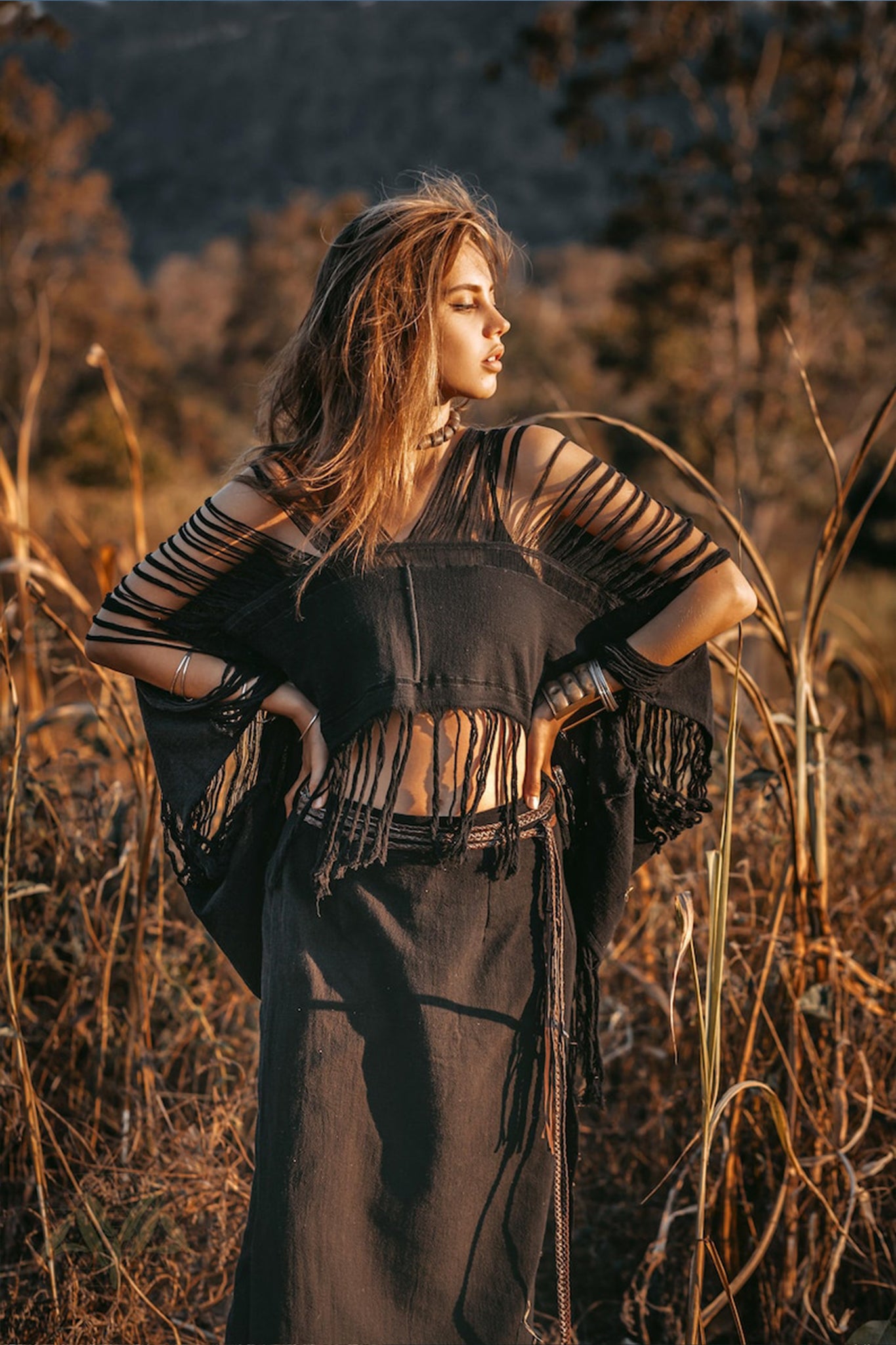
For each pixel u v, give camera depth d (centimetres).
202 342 4675
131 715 277
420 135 14400
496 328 190
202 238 12369
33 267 2306
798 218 1462
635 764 204
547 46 1551
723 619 188
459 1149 179
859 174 1501
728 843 174
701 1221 174
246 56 16338
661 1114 251
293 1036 179
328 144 14612
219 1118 242
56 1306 216
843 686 355
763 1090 185
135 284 3272
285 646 190
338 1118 176
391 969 179
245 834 203
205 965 275
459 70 15262
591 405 2211
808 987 239
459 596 183
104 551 284
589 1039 203
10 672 234
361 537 184
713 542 191
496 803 186
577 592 192
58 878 272
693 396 1572
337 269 191
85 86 11556
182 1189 228
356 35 16438
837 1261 215
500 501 188
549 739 190
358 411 188
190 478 1864
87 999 269
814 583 238
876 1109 238
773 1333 230
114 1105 258
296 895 187
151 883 270
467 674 181
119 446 1755
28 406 304
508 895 186
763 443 1491
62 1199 243
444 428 192
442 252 185
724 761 267
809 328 1520
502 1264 184
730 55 1492
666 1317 236
